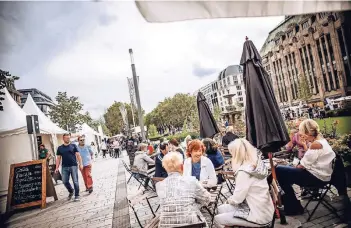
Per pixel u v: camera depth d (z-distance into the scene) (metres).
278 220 3.60
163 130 75.81
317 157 3.35
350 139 4.30
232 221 2.58
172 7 1.27
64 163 7.33
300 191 4.84
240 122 15.76
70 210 6.28
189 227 2.35
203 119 7.40
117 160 20.34
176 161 2.68
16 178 7.09
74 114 33.09
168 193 2.53
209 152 5.00
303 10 1.47
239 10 1.36
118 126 72.50
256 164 2.60
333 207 3.48
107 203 6.45
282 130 3.11
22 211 6.97
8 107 10.35
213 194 3.44
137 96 15.27
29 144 10.53
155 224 2.92
